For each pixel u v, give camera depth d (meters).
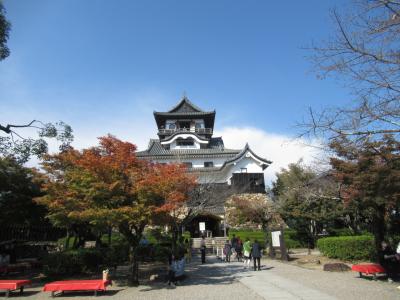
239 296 11.16
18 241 25.56
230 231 34.81
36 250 24.80
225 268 19.28
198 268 19.52
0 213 19.33
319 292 11.27
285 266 19.36
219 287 13.03
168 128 55.41
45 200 15.75
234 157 45.03
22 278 16.55
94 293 12.40
